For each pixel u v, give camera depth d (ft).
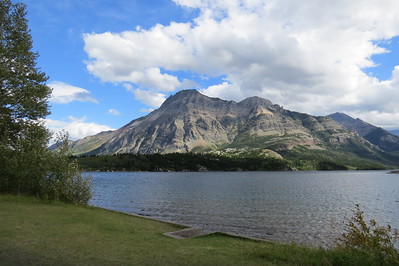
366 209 171.53
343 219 134.21
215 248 46.01
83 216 70.08
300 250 42.22
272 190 299.17
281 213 150.20
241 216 139.03
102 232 53.31
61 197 96.17
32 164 93.56
